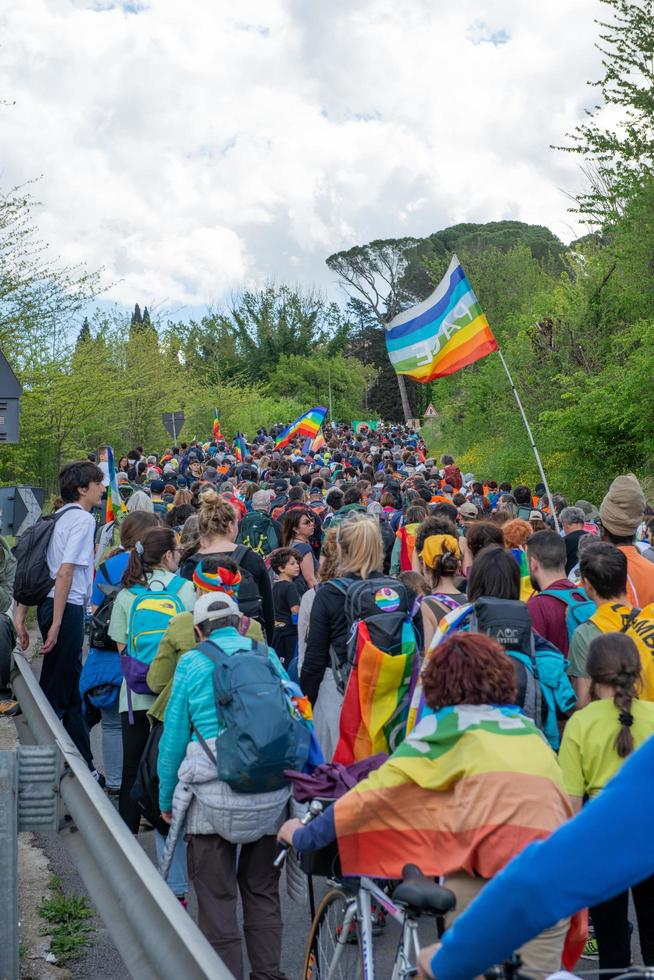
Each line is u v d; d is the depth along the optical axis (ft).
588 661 13.44
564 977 5.92
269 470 79.41
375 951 12.64
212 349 299.38
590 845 4.60
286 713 13.61
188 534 24.30
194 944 8.91
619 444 64.23
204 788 13.76
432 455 145.18
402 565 32.83
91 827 12.39
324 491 61.05
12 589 24.23
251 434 194.08
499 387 83.15
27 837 20.74
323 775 13.43
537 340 77.97
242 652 14.24
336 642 17.97
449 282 39.04
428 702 10.43
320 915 13.25
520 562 23.48
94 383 75.46
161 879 10.55
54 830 13.74
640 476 63.72
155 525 21.34
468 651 10.38
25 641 22.57
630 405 60.80
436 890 8.95
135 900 10.66
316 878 19.60
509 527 23.77
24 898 17.56
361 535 18.10
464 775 9.90
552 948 9.91
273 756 13.37
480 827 9.64
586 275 79.82
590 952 15.92
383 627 16.56
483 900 4.99
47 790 13.75
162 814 15.01
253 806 13.69
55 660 21.98
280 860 12.23
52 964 15.16
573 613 17.54
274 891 14.70
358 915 12.09
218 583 15.94
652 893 13.30
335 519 36.35
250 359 301.43
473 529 20.12
